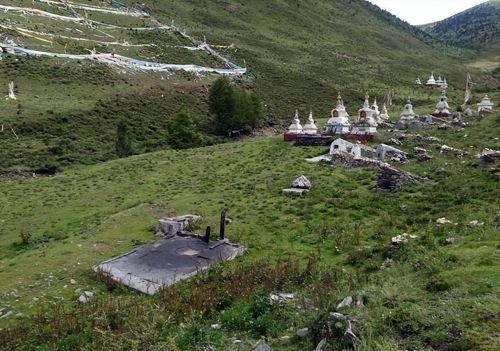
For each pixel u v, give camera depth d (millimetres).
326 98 109875
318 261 20531
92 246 25344
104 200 37344
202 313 15469
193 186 38438
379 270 17750
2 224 33219
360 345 10328
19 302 18984
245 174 40406
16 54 83125
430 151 41094
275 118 91375
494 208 23625
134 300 17828
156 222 28734
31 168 52844
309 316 13250
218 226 27188
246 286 17281
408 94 118562
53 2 123750
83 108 71250
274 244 24062
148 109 78750
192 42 131500
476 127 50906
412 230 22828
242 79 110062
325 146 48875
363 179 35156
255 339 13047
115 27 122500
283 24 188000
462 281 12625
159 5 161250
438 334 10312
